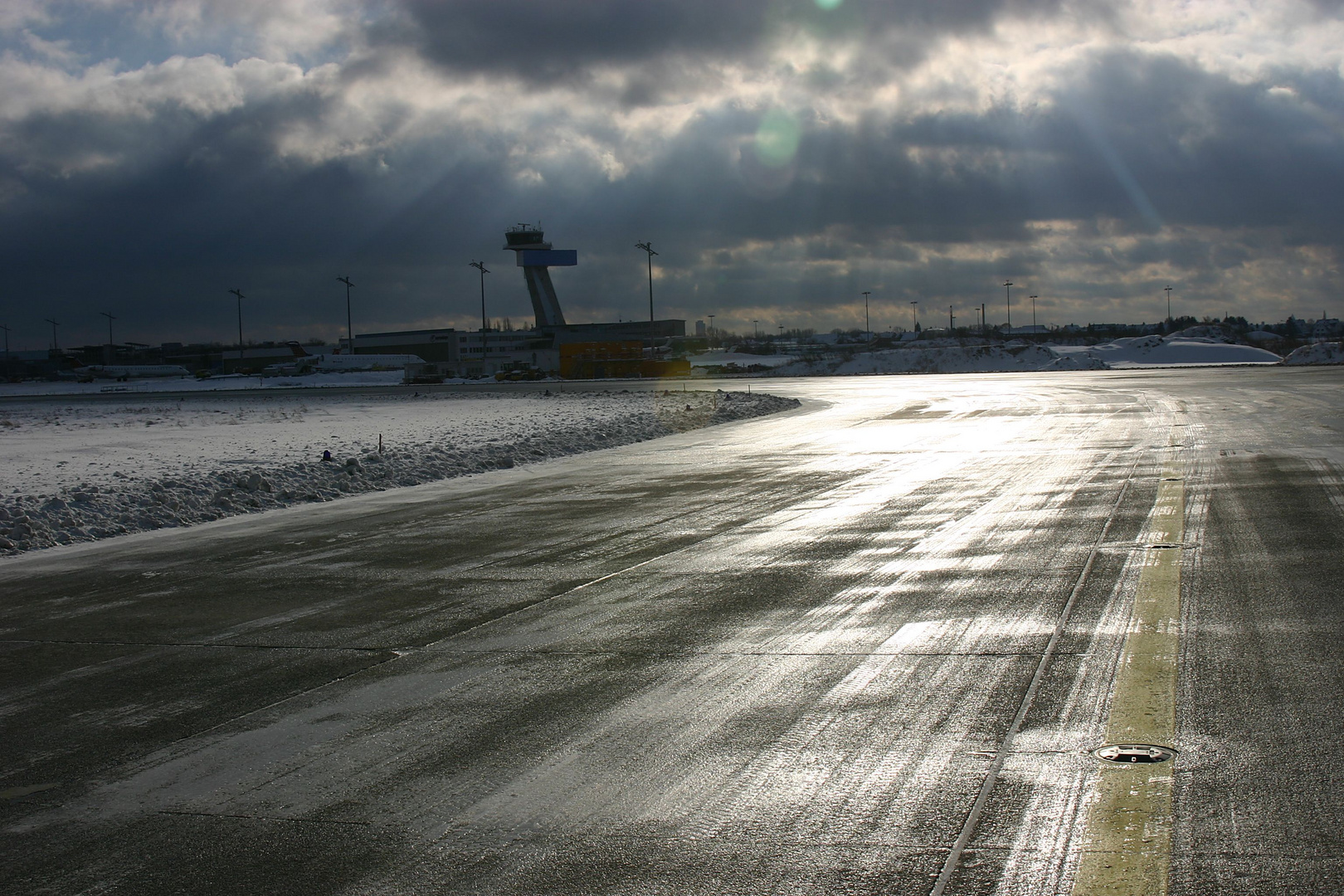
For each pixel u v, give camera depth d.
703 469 18.44
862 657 6.30
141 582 9.98
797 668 6.15
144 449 27.59
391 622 7.81
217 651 7.16
